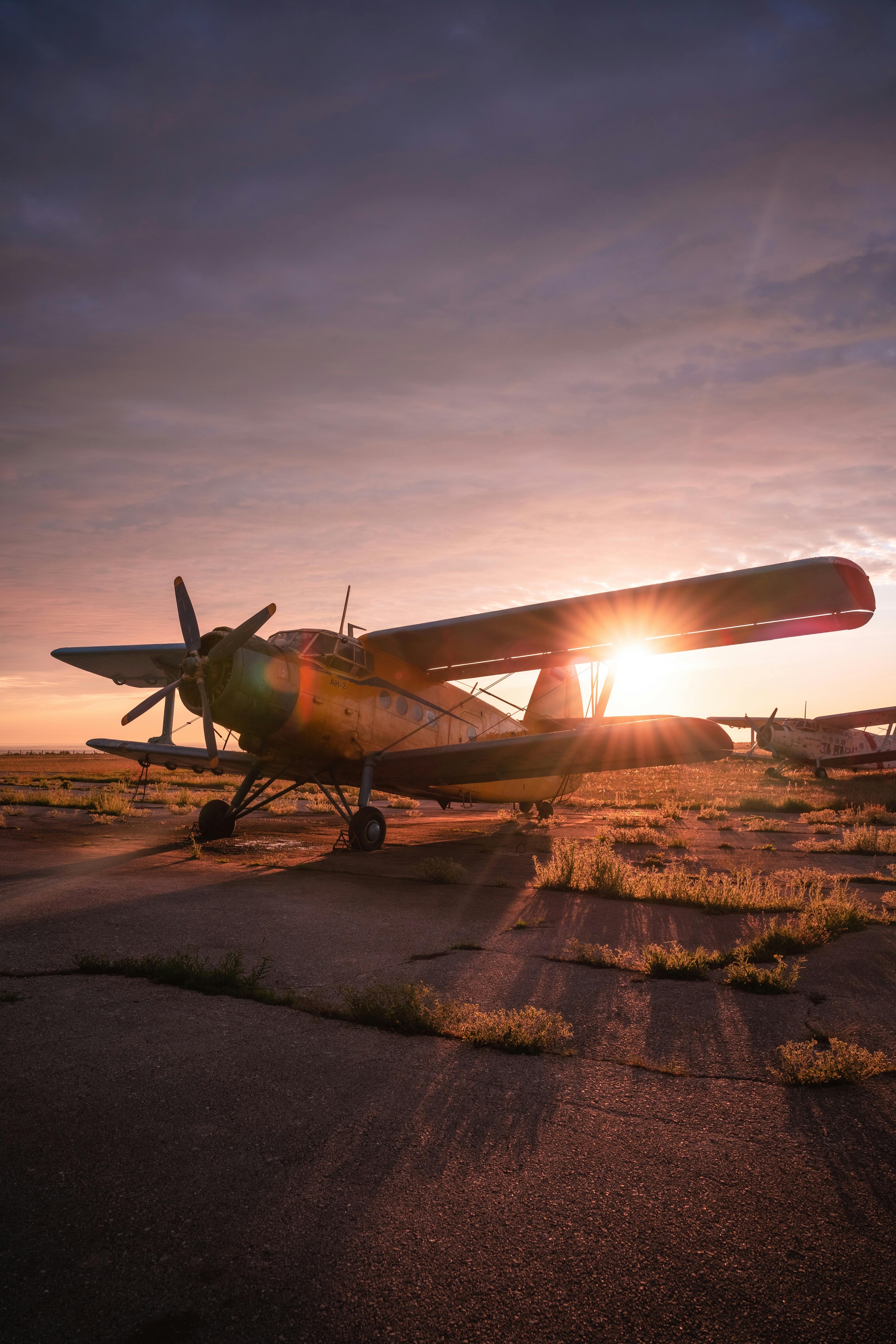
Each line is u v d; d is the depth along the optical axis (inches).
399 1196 87.7
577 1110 112.0
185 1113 106.7
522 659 510.9
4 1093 110.9
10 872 314.7
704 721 376.8
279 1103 111.2
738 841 535.2
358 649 460.8
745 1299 71.9
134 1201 85.2
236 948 198.4
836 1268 76.9
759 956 204.8
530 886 321.4
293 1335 66.2
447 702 547.5
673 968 186.1
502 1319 68.7
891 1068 128.9
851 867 410.9
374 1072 123.9
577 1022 151.8
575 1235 81.4
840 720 1621.6
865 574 377.4
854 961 204.7
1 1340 64.1
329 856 405.1
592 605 414.3
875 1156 100.6
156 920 226.7
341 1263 75.9
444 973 183.5
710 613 423.8
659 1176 93.9
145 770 597.3
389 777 489.4
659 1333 67.2
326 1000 159.2
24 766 1916.8
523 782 654.5
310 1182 90.0
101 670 538.3
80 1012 146.6
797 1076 123.6
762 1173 95.3
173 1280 72.7
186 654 415.2
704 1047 139.2
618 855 451.5
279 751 433.4
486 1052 134.6
